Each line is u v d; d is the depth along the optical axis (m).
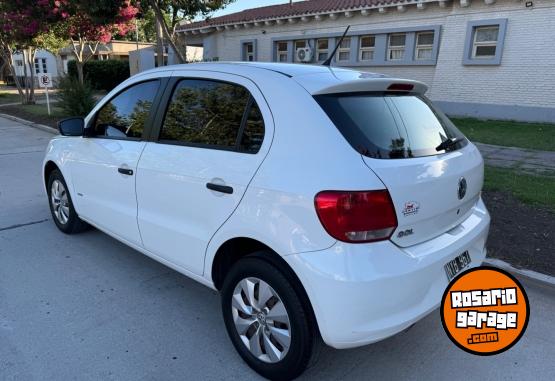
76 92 13.67
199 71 3.08
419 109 2.88
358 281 2.12
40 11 14.80
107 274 3.92
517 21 13.32
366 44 17.45
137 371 2.68
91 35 17.75
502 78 13.93
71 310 3.33
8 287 3.65
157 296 3.56
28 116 16.08
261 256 2.51
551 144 10.07
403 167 2.32
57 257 4.24
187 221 2.97
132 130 3.54
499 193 6.10
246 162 2.55
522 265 4.01
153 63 18.42
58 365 2.71
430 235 2.50
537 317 3.32
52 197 4.85
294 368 2.45
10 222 5.19
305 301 2.36
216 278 2.89
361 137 2.32
